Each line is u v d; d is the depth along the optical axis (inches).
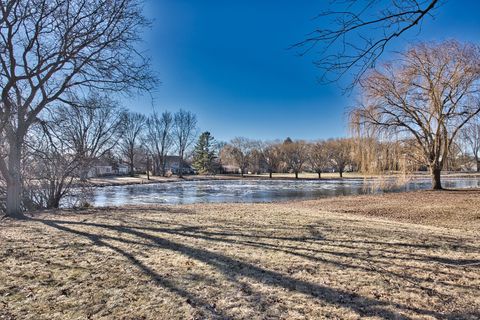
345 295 144.3
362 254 209.2
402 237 261.3
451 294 147.0
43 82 376.8
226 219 358.9
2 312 124.7
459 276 170.2
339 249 221.5
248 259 195.3
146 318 121.3
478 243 244.1
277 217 377.7
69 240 242.8
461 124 735.7
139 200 901.2
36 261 188.1
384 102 761.6
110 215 401.7
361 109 767.7
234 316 123.5
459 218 410.9
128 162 2287.2
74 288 148.3
